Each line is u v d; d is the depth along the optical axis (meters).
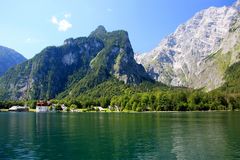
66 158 62.81
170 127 118.38
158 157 62.75
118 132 103.69
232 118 169.25
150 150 70.00
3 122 161.25
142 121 152.25
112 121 155.75
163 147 73.56
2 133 106.06
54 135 98.75
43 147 75.50
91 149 71.94
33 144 80.25
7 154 67.25
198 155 63.91
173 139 85.94
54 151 70.06
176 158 61.62
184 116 197.88
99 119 175.75
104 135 96.31
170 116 199.12
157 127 119.12
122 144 78.38
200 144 76.94
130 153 66.88
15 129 119.94
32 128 123.44
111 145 77.06
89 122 151.38
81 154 66.38
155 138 88.38
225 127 115.81
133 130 109.12
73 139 88.62
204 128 113.19
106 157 63.22
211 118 171.50
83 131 108.62
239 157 61.47
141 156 63.81
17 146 77.31
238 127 115.06
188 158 61.47
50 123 150.75
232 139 84.19
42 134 102.06
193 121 148.62
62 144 79.62
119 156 64.00
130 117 192.38
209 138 86.94
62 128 121.12
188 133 98.69
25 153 68.12
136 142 81.38
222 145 74.94
